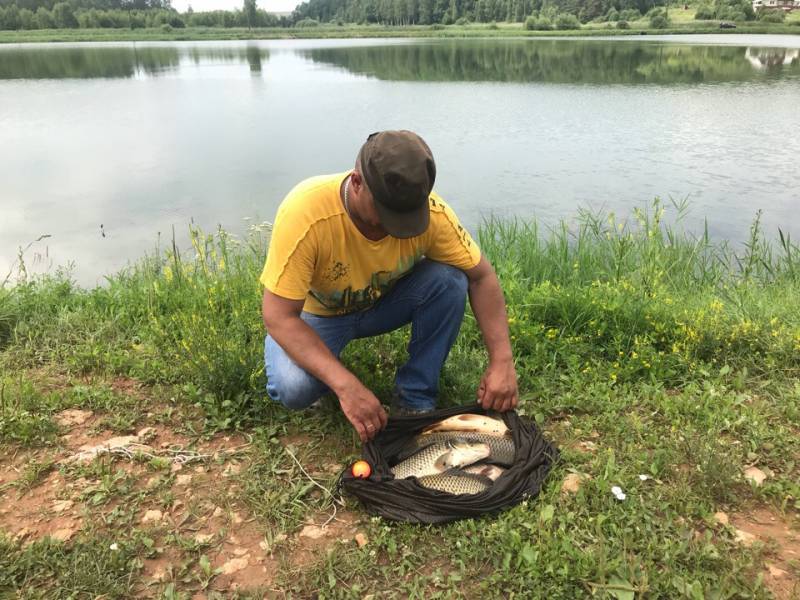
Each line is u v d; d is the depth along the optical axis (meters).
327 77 24.25
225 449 2.83
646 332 3.67
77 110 16.25
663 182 9.34
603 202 8.52
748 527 2.33
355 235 2.45
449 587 2.13
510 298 4.10
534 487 2.48
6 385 3.23
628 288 4.15
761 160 10.47
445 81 21.98
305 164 10.66
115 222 8.02
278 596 2.12
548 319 3.96
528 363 3.41
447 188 9.26
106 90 20.38
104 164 10.83
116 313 4.21
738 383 3.21
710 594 2.02
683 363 3.38
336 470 2.69
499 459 2.66
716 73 22.92
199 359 3.13
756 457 2.67
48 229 7.77
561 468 2.63
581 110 15.38
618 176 9.70
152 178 9.97
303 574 2.18
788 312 4.02
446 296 2.72
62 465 2.70
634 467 2.61
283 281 2.45
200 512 2.46
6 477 2.65
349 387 2.50
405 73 25.36
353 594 2.10
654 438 2.78
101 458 2.72
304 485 2.59
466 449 2.64
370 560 2.23
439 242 2.63
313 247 2.43
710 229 7.48
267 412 3.06
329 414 3.02
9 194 9.19
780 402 3.09
